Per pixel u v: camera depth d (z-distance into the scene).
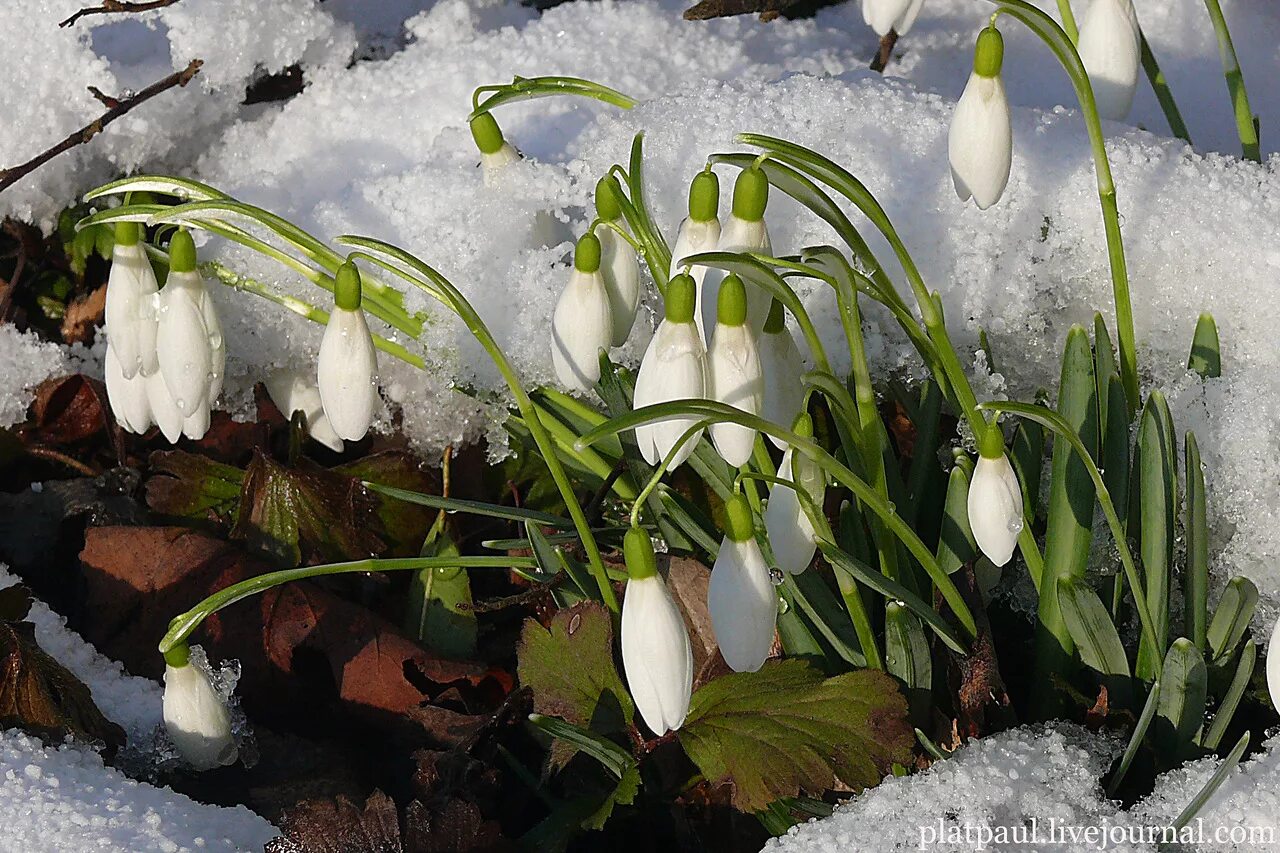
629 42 0.78
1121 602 0.67
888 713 0.64
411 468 0.73
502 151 0.71
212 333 0.66
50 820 0.64
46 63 0.77
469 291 0.71
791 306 0.62
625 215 0.66
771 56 0.79
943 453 0.70
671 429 0.61
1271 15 0.81
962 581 0.66
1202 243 0.70
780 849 0.63
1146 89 0.79
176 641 0.64
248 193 0.75
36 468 0.75
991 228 0.70
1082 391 0.65
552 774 0.67
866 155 0.71
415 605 0.70
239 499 0.73
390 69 0.78
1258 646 0.67
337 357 0.64
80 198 0.78
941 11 0.84
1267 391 0.68
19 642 0.67
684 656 0.61
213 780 0.67
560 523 0.68
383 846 0.64
